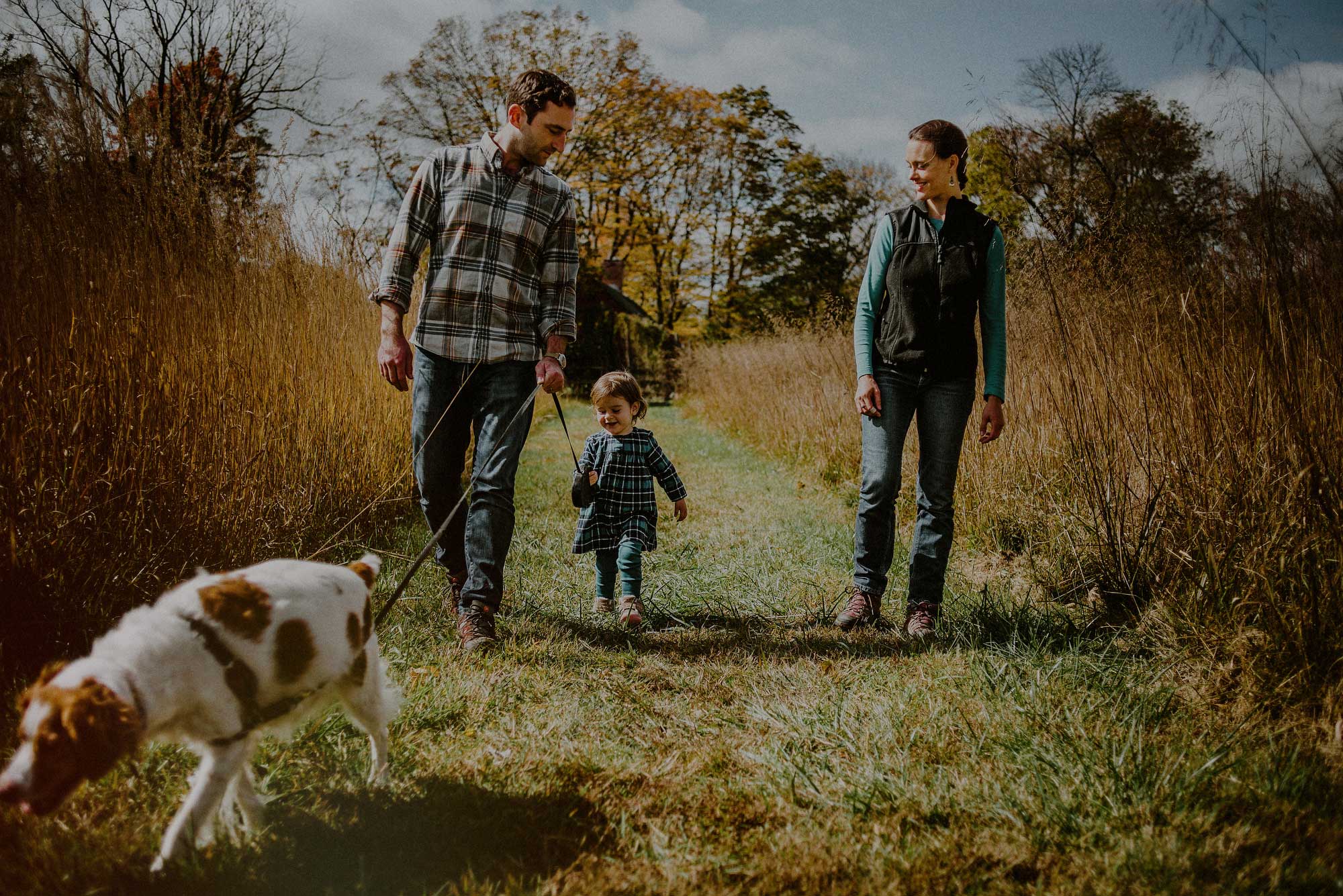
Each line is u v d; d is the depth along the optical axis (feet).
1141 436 11.85
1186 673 9.18
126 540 9.63
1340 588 8.27
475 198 10.73
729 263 108.17
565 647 10.98
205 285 11.96
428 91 84.07
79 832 5.95
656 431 42.24
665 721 8.89
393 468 18.37
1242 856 5.93
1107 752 7.38
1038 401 16.20
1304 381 9.27
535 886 5.88
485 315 10.75
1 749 6.86
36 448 8.82
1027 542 14.71
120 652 4.95
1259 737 7.59
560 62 86.38
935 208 11.47
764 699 9.36
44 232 9.41
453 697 8.95
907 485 18.94
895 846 6.38
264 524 12.12
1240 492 9.95
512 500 11.05
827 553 16.24
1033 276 14.03
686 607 13.17
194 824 5.37
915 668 10.12
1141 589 11.37
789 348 35.60
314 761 7.44
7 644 8.04
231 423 11.91
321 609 5.95
